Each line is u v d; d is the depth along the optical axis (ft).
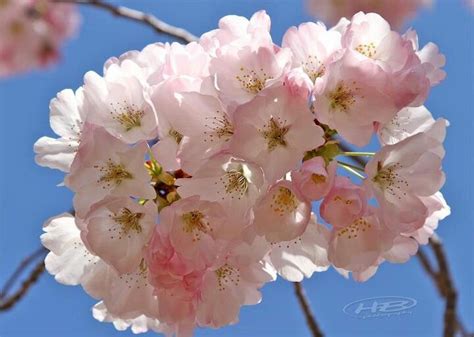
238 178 1.73
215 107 1.72
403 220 1.73
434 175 1.74
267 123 1.70
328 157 1.73
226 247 1.71
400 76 1.71
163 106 1.72
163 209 1.71
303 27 1.74
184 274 1.71
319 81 1.69
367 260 1.74
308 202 1.69
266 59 1.71
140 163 1.73
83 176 1.74
